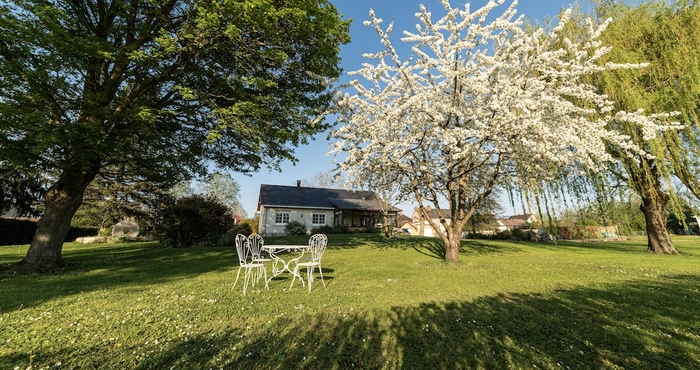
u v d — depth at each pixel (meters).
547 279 6.55
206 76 8.58
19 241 18.67
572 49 7.12
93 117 7.31
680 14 9.86
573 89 6.96
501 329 3.59
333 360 2.85
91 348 3.07
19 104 6.28
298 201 30.03
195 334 3.43
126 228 21.31
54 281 6.47
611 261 9.72
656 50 9.75
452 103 7.93
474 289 5.61
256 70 8.70
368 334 3.44
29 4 6.59
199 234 15.12
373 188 10.48
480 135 7.00
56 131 6.16
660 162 9.13
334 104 9.27
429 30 7.54
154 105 8.80
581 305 4.54
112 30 7.68
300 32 8.47
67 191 8.30
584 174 8.95
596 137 6.91
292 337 3.36
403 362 2.82
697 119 8.80
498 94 7.06
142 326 3.67
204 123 9.66
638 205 13.53
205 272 7.66
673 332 3.51
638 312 4.18
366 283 6.21
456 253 9.29
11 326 3.68
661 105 9.04
